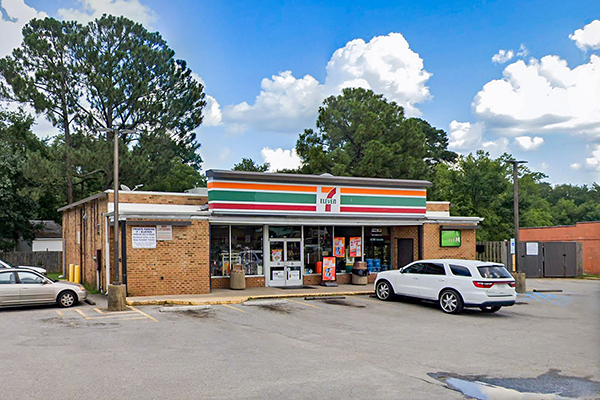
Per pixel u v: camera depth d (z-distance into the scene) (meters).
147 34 41.25
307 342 12.17
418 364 10.20
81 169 39.19
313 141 41.69
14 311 17.02
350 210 23.92
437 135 73.19
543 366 10.20
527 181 70.50
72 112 38.59
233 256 23.02
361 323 14.93
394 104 40.75
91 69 38.16
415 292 18.31
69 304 18.19
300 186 22.88
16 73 37.25
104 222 21.55
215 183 21.17
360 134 37.97
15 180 41.31
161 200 22.05
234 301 18.89
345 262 25.56
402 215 25.09
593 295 22.67
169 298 19.16
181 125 43.06
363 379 8.98
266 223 22.42
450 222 26.36
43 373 9.16
